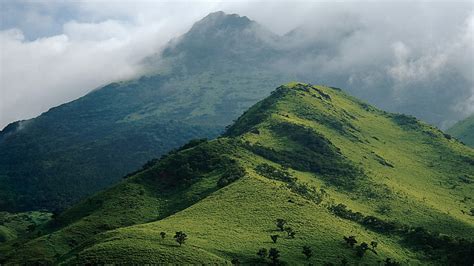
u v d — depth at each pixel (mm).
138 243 170000
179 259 158375
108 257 162625
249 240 182500
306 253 176000
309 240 188875
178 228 189375
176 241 172000
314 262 173500
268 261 168000
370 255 187375
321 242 188750
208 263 158250
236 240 181500
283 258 171500
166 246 167750
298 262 171375
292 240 187375
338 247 187625
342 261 176000
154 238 174875
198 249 167375
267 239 185625
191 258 159625
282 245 182125
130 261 158625
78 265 162625
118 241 174375
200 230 188500
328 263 174375
